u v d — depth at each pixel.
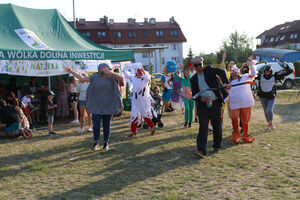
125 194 3.99
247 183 4.24
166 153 5.88
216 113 5.61
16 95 11.30
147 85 7.53
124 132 8.20
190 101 8.46
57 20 12.81
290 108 11.77
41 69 9.82
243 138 6.55
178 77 8.50
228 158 5.44
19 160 5.74
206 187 4.16
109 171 4.94
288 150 5.81
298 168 4.79
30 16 12.12
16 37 10.45
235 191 3.99
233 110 6.38
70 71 6.00
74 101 10.27
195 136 7.31
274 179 4.34
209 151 5.94
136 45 61.94
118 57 11.98
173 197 3.81
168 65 8.48
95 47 12.59
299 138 6.72
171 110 11.92
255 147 6.11
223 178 4.48
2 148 6.75
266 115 7.81
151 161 5.41
